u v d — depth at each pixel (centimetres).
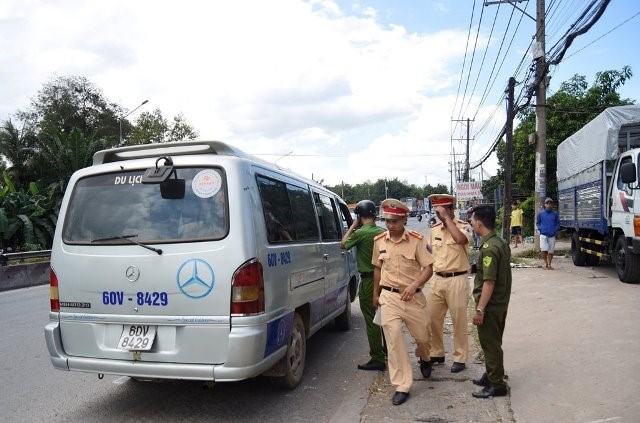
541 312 773
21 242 2391
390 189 12081
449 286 542
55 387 536
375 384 513
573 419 394
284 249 474
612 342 570
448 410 435
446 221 532
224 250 408
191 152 455
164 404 479
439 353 568
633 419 382
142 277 420
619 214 1016
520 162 2652
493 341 456
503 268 452
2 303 1199
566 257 1586
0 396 511
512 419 409
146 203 438
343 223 774
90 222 448
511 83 1744
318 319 586
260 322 411
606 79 2230
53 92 4609
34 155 3219
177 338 413
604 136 1075
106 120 4706
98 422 441
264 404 473
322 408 461
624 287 953
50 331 445
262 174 476
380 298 485
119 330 429
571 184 1393
